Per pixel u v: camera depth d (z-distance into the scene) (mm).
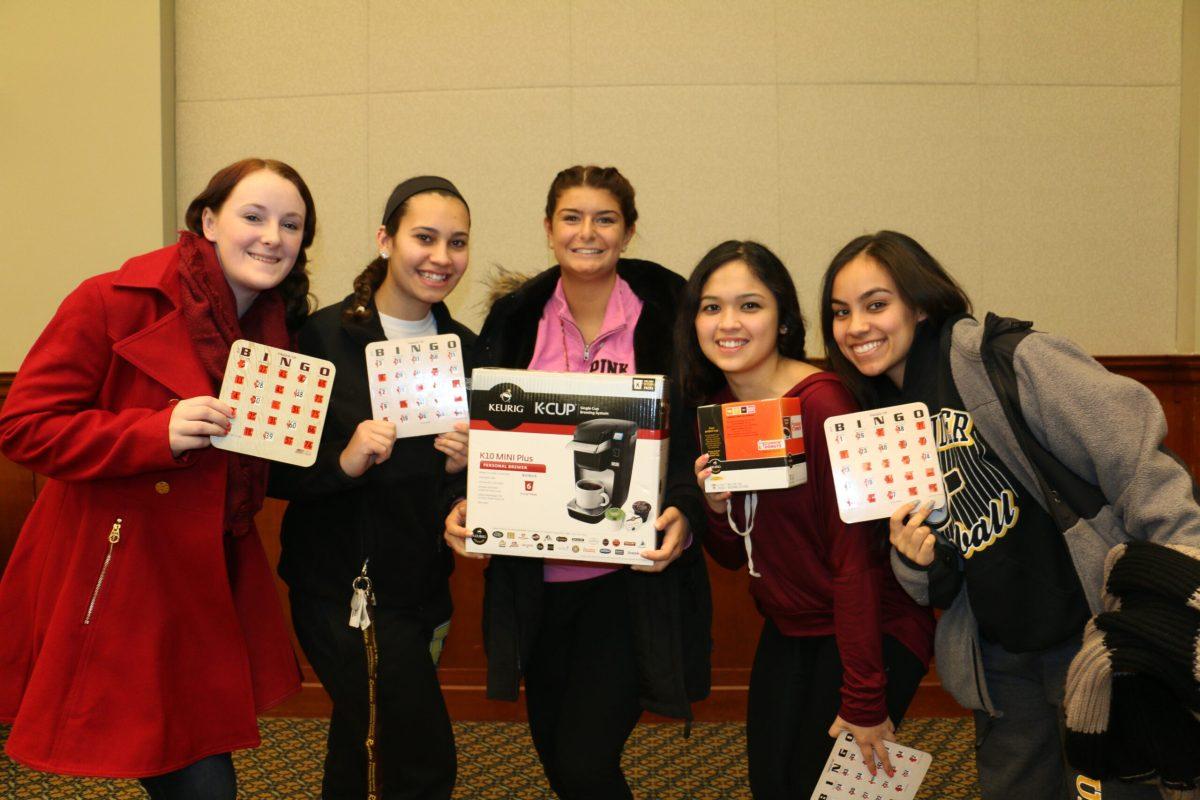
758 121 3512
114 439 1439
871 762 1573
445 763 1758
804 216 3521
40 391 1489
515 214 3562
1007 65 3490
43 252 3553
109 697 1462
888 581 1695
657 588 1784
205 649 1564
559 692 1907
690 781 2768
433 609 1878
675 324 1852
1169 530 1290
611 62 3525
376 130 3572
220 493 1558
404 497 1785
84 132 3521
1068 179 3508
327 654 1772
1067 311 3527
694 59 3514
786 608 1730
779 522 1701
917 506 1531
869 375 1698
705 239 3539
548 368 1950
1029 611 1473
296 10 3568
